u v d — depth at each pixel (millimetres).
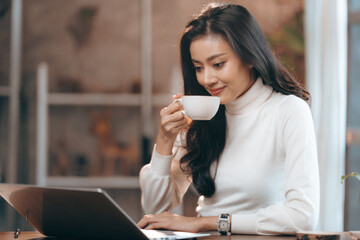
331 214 3268
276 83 1815
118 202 4410
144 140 4211
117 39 4480
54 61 4496
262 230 1582
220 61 1684
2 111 4492
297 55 4227
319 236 1405
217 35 1674
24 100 4465
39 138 4145
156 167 1903
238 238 1506
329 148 3293
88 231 1419
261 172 1791
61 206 1373
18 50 4262
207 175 1854
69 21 4496
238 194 1812
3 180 4434
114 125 4461
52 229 1516
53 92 4469
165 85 4426
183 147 1995
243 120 1854
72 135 4465
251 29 1716
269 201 1791
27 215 1530
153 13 4449
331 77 3316
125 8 4480
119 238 1379
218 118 1882
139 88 4449
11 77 4227
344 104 3295
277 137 1798
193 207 4156
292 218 1573
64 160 4453
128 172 4426
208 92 1895
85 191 1242
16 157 4238
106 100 4285
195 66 1747
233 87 1722
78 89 4477
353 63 3432
